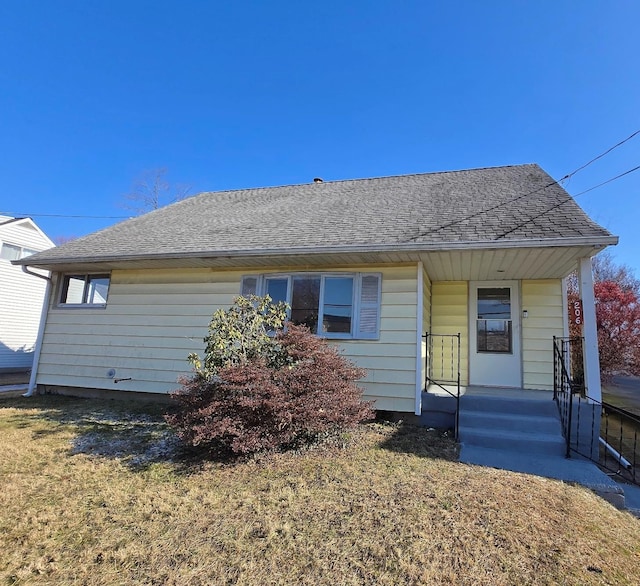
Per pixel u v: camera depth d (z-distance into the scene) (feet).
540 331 24.53
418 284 21.44
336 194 32.58
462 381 25.21
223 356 16.34
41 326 29.78
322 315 23.16
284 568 8.25
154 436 18.28
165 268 27.07
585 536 9.71
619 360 34.09
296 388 15.38
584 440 16.61
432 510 10.62
